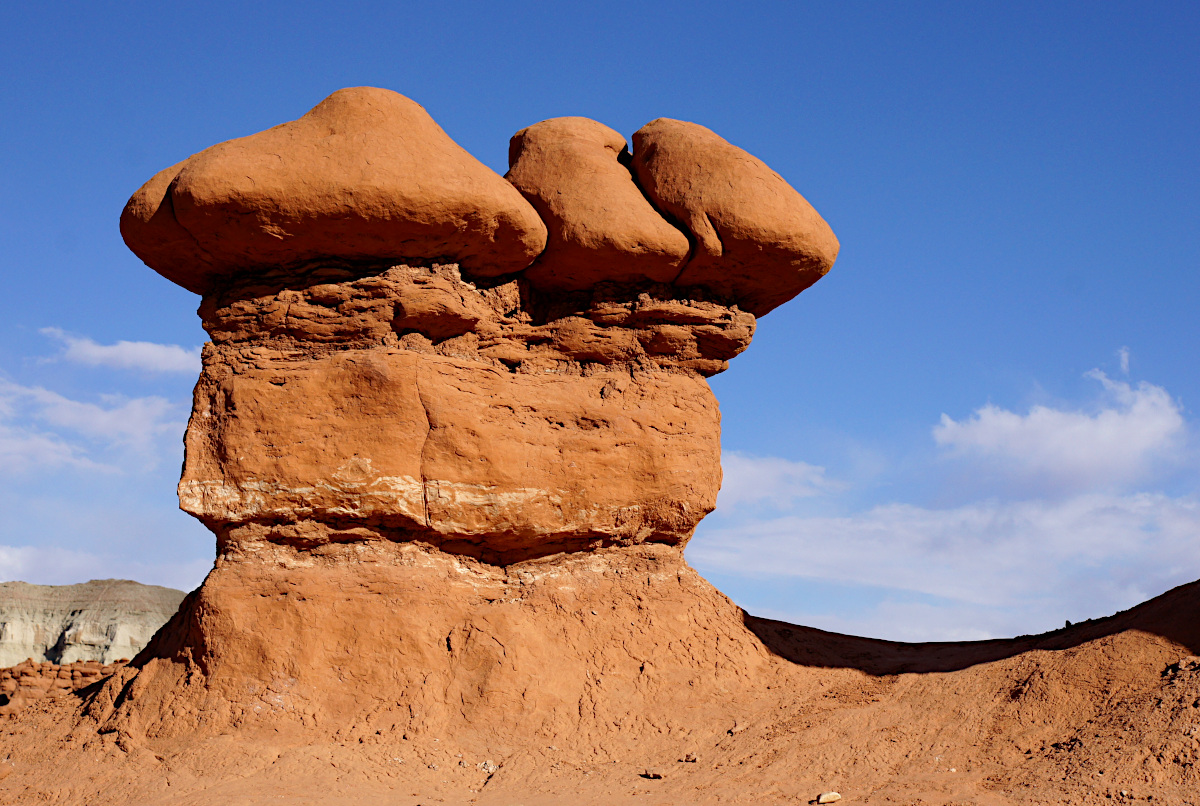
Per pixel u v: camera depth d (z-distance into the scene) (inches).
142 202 632.4
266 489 617.0
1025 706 554.9
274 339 645.3
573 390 681.6
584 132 717.3
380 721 581.6
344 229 621.6
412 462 625.3
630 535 676.7
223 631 594.9
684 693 621.0
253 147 620.7
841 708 596.1
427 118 653.3
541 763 566.3
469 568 647.8
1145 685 539.8
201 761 546.3
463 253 652.1
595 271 677.3
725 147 692.1
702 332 699.4
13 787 550.9
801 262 689.0
